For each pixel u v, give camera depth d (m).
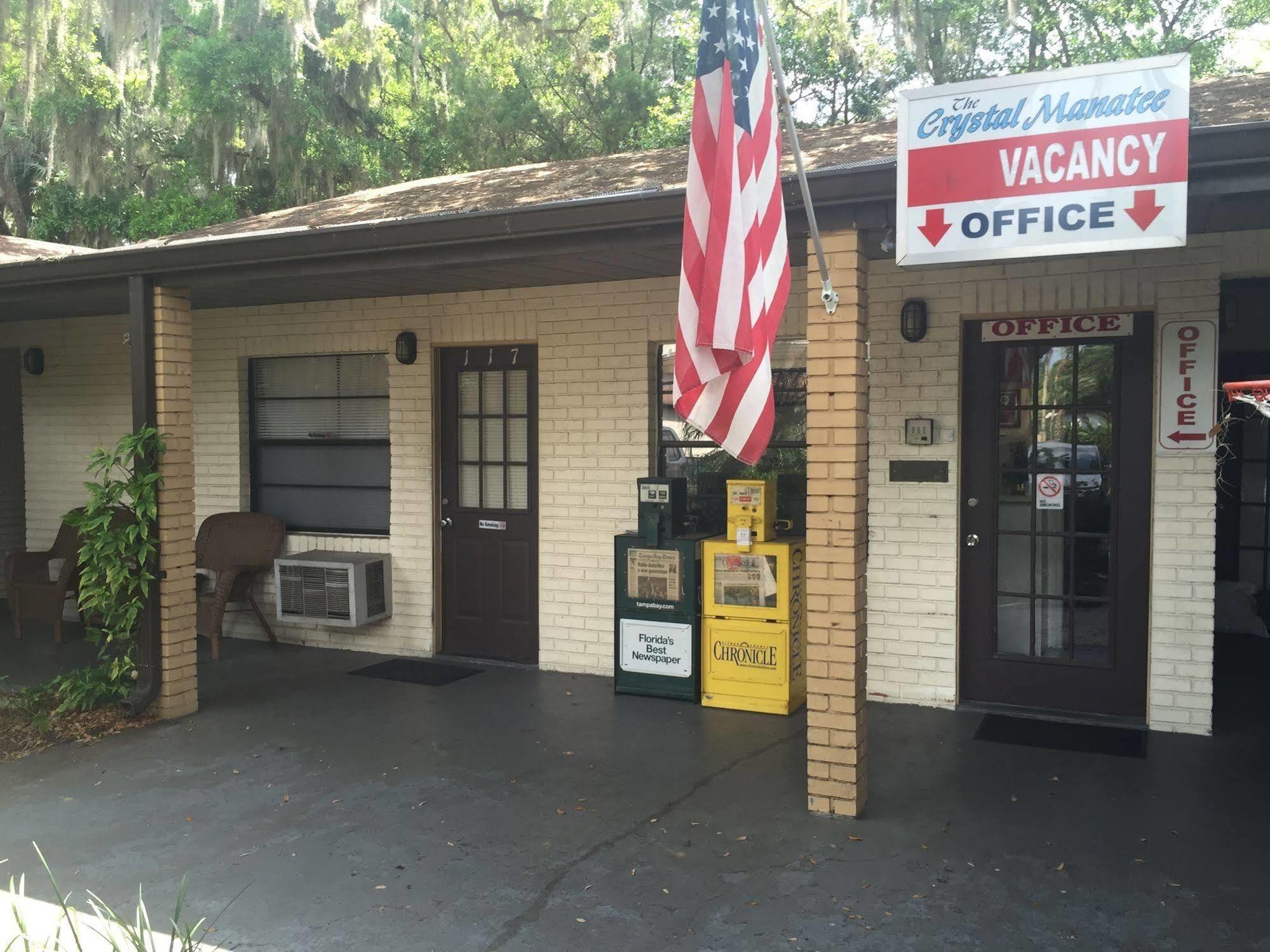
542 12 15.48
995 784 5.13
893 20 12.62
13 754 5.79
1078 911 3.87
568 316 7.27
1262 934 3.69
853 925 3.80
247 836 4.64
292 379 8.61
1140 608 6.02
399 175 17.70
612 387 7.16
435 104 18.20
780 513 6.99
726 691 6.46
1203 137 3.87
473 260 5.51
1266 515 8.47
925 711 6.30
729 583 6.41
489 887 4.13
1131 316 5.94
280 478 8.71
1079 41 16.98
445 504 7.90
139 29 13.00
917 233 4.19
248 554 8.43
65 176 17.05
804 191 4.18
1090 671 6.14
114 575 6.20
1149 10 16.52
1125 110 3.86
